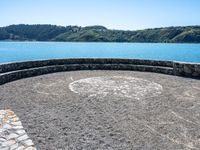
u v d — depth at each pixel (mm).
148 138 5883
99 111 7863
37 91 10508
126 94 10109
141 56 54812
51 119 7047
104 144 5535
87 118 7191
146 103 8820
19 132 5977
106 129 6383
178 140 5789
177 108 8242
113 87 11430
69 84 12055
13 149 5086
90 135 5988
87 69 17891
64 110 7914
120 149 5316
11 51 68500
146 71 17078
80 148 5324
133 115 7508
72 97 9570
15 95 9750
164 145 5531
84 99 9289
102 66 18047
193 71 14383
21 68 14547
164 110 8023
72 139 5746
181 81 13156
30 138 5715
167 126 6645
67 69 17188
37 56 53469
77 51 71562
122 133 6152
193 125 6727
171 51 71500
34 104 8531
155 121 7012
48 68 15930
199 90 10906
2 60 43938
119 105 8547
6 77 12406
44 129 6285
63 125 6598
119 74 15656
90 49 82562
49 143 5512
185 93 10344
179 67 15062
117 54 60844
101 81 12969
